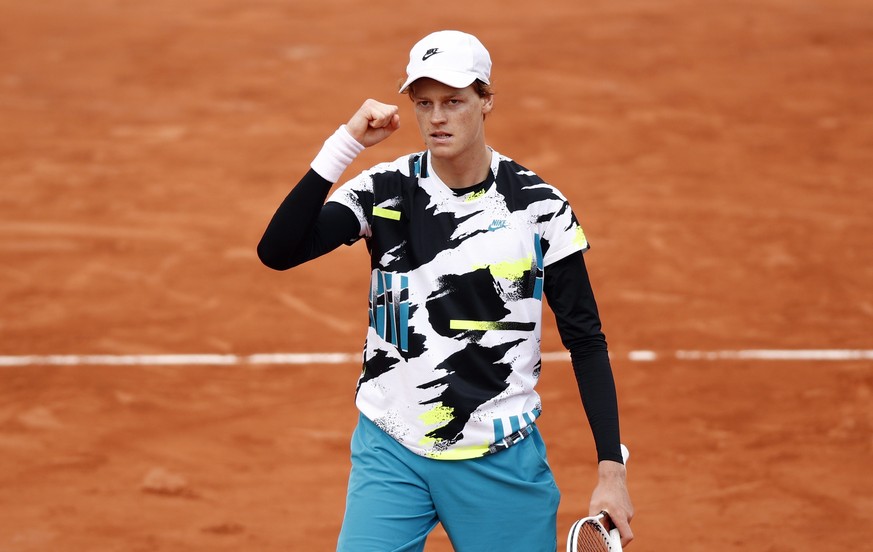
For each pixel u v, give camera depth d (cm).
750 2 9438
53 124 6300
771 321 3672
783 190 5153
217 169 5566
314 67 7538
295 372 3319
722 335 3556
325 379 3266
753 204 4962
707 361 3353
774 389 3148
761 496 2528
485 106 1381
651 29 8481
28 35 8431
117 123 6344
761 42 8069
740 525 2391
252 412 3044
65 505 2503
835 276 4094
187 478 2652
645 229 4634
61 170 5522
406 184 1407
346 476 2672
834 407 3023
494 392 1408
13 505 2498
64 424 2955
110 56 7831
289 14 9219
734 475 2636
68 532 2373
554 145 5838
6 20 8906
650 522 2405
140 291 4003
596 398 1405
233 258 4350
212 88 7050
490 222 1388
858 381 3189
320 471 2695
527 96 6712
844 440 2822
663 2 9494
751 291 3953
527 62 7506
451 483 1419
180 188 5278
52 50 7988
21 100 6762
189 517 2453
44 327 3666
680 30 8450
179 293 3988
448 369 1394
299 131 6212
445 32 1352
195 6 9550
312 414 3028
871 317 3694
